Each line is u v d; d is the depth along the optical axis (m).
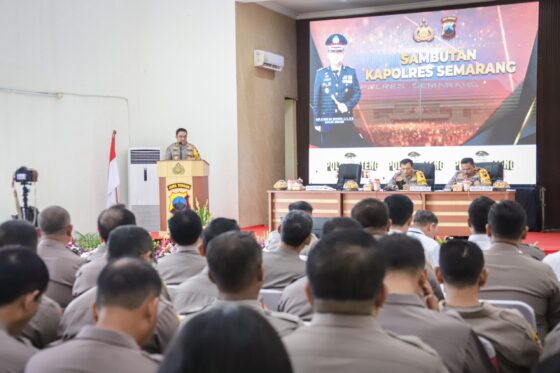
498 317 2.34
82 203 10.33
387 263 2.18
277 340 0.88
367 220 3.53
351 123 11.41
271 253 3.40
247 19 11.04
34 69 9.66
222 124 10.88
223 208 10.91
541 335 2.94
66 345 1.68
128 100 10.96
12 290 2.01
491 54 10.71
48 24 9.85
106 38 10.65
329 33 11.44
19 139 9.45
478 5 11.29
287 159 12.55
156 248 6.22
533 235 9.77
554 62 10.97
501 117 10.72
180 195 9.03
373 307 1.60
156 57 11.16
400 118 11.18
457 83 10.89
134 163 10.41
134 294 1.75
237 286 2.07
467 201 8.72
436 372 1.53
